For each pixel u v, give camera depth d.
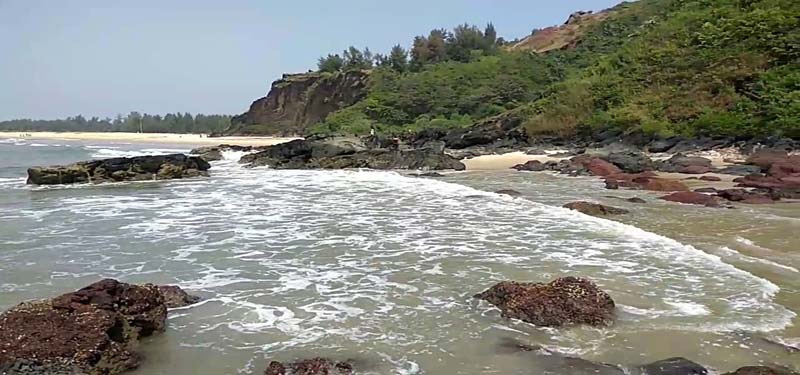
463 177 29.91
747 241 13.07
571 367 6.81
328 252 13.17
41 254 13.25
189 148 75.31
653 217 16.41
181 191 26.69
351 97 100.50
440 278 10.89
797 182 21.53
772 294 9.37
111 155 59.16
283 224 16.88
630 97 47.56
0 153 62.97
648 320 8.35
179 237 15.12
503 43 114.44
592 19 97.62
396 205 20.28
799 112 33.03
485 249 13.07
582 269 11.13
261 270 11.70
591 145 44.56
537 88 76.00
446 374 6.77
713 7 52.62
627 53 55.84
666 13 63.38
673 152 36.47
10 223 17.59
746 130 35.19
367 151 41.88
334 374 6.71
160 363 7.30
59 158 55.31
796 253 11.92
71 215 19.20
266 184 29.19
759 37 42.56
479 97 77.75
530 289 8.92
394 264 11.99
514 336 7.92
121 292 8.19
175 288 9.76
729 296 9.32
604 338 7.72
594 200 20.02
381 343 7.81
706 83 42.72
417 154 38.25
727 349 7.23
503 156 42.72
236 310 9.26
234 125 126.81
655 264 11.37
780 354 7.05
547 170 32.47
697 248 12.55
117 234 15.63
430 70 94.06
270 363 7.05
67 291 10.39
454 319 8.68
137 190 27.66
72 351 6.85
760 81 38.72
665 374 6.41
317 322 8.69
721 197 19.95
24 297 10.02
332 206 20.39
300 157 42.38
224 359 7.40
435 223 16.52
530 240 13.87
